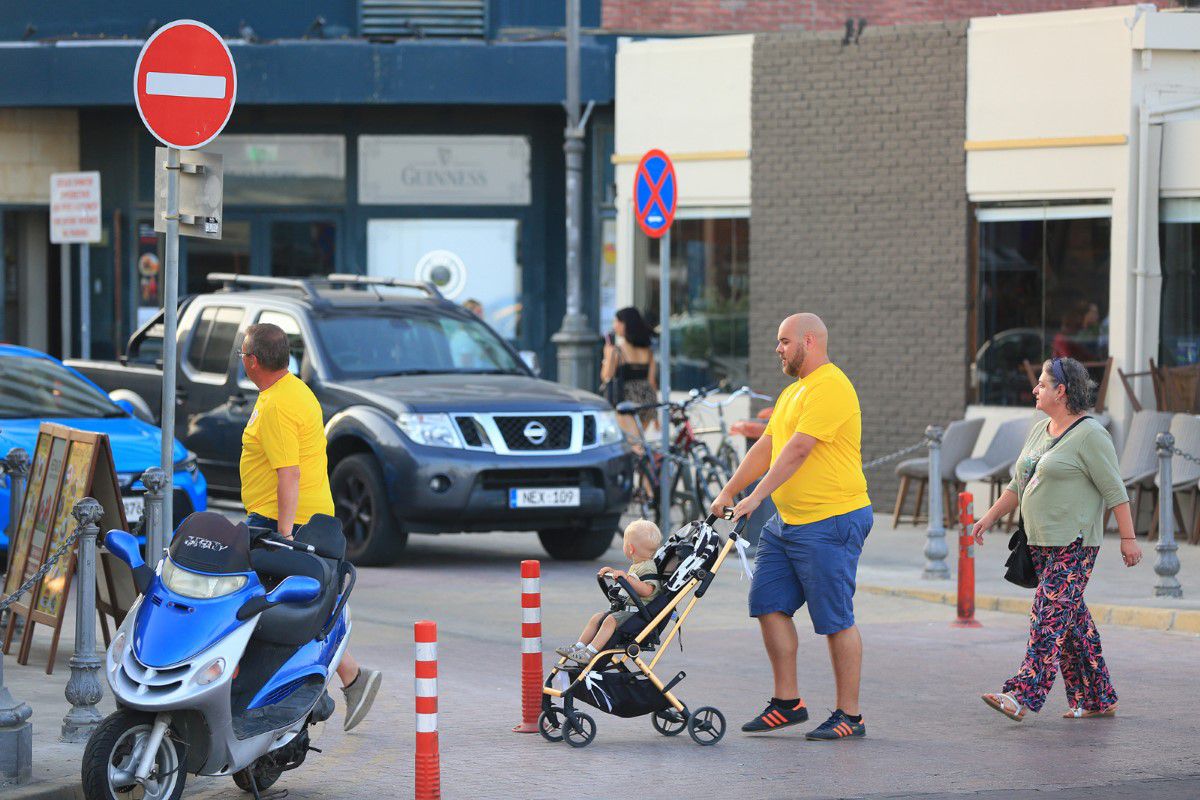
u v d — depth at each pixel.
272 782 23.05
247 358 24.81
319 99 67.19
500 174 72.25
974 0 68.88
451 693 29.73
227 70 28.20
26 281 75.12
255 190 72.44
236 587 20.75
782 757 25.05
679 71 59.66
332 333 46.06
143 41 67.94
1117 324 51.56
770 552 26.55
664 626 25.97
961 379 54.44
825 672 31.88
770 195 57.81
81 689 24.94
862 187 56.03
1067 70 52.19
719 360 59.56
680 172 59.78
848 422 25.88
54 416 41.03
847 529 26.05
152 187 73.06
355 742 26.16
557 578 42.47
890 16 68.69
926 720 27.75
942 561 42.00
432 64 66.75
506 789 23.17
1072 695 27.89
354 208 72.25
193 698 19.92
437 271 72.56
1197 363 51.03
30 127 73.06
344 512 43.84
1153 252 51.25
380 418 42.78
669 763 24.69
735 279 59.12
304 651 21.81
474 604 38.59
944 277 54.59
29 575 30.81
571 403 43.78
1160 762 24.67
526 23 68.44
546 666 31.97
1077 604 27.39
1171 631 36.34
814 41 56.81
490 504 42.12
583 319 62.25
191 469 39.59
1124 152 51.25
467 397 43.16
